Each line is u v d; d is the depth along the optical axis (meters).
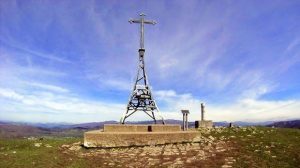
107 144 24.61
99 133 24.67
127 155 21.83
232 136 27.58
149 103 32.62
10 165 18.02
